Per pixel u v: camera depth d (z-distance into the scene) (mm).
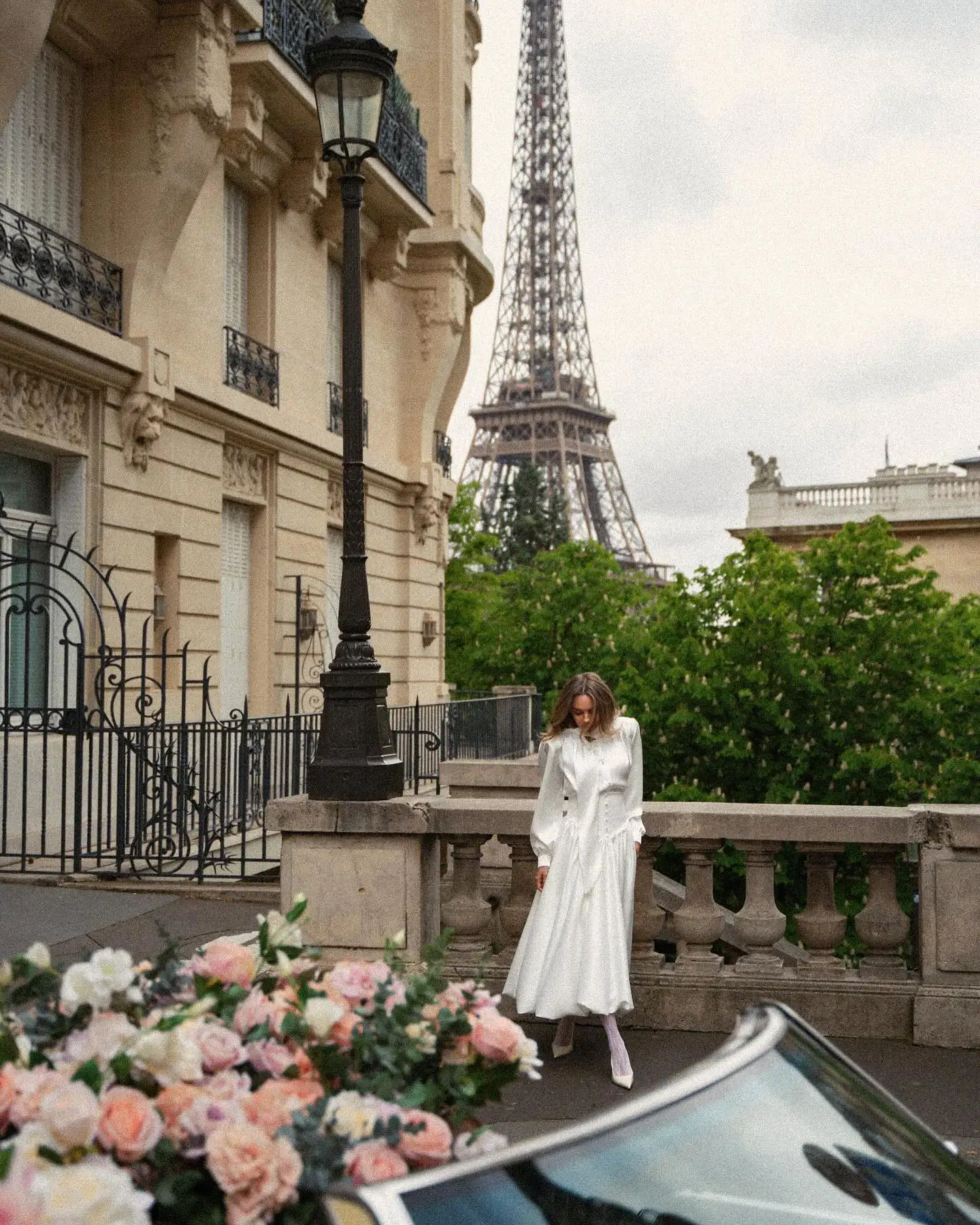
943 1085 5770
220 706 17109
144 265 14742
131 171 14703
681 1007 6738
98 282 14477
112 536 14305
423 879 6957
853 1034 6594
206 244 16594
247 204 18625
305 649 19562
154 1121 1971
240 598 18344
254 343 18156
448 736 18828
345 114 7445
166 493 15500
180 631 15875
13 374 12750
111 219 14734
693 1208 1895
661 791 19031
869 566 20375
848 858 10984
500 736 21453
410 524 24641
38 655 13867
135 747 10852
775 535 49344
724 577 20938
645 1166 1910
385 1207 1701
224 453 17516
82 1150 1920
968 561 46812
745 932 6793
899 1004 6566
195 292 16312
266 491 18688
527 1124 5094
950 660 20453
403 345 24859
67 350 13141
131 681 14227
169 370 14984
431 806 6934
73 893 9961
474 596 41875
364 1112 2137
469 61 28000
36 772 12930
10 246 12812
